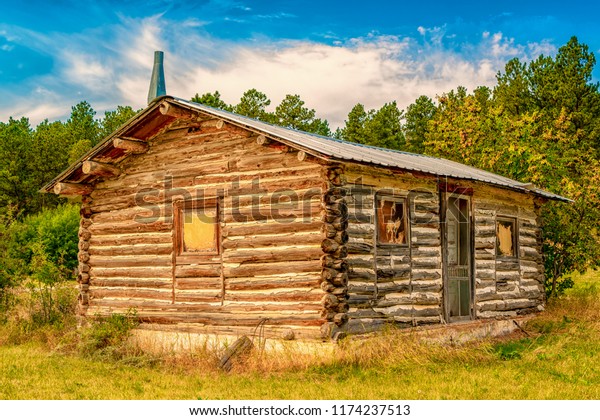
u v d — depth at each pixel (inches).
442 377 473.4
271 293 537.6
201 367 513.7
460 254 680.4
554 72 1477.6
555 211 942.4
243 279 557.0
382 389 436.1
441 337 603.5
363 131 1852.9
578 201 947.3
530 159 1021.8
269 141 529.0
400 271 572.7
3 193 2282.2
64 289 803.4
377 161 506.0
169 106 576.1
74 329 668.7
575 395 432.5
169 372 521.7
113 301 649.6
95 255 668.1
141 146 629.3
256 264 549.0
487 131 1176.8
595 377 487.8
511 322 732.7
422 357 513.7
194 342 583.5
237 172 571.5
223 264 570.3
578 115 1402.6
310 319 511.8
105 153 634.8
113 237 655.1
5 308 776.3
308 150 488.4
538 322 753.0
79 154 2303.2
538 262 811.4
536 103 1504.7
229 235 569.3
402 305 573.0
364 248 535.8
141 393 444.8
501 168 1070.4
